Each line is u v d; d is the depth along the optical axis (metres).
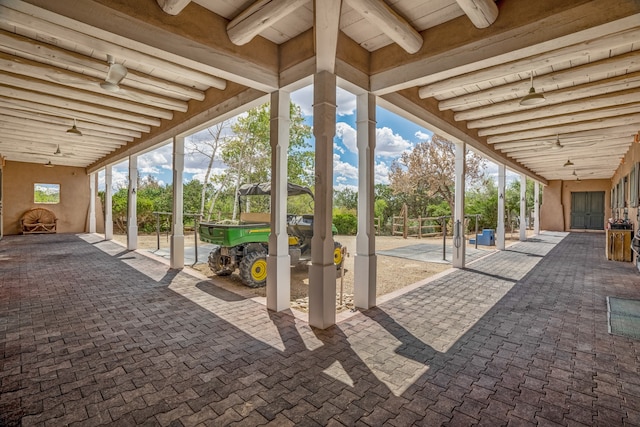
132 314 3.54
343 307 3.88
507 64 3.61
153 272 5.75
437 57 3.14
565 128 6.03
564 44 2.55
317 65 3.07
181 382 2.19
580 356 2.55
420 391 2.07
